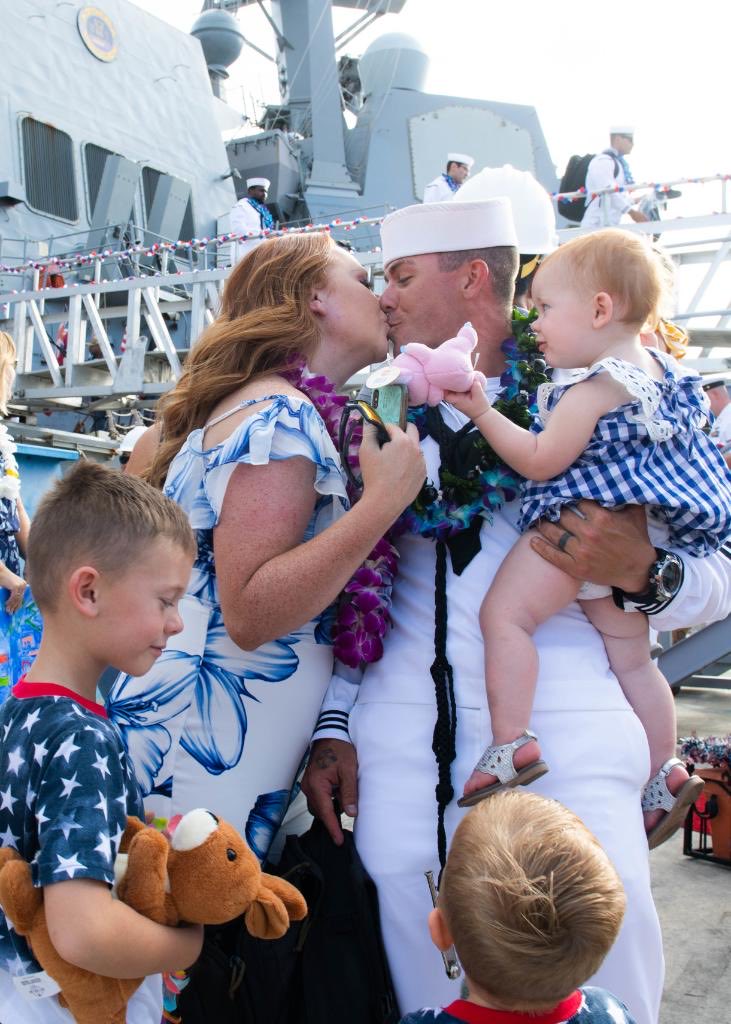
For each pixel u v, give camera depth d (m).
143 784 1.74
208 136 16.98
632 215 8.72
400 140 17.98
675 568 1.76
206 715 1.74
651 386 1.73
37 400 10.36
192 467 1.77
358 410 1.78
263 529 1.63
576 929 1.17
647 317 1.85
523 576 1.76
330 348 1.94
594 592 1.82
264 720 1.76
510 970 1.18
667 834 1.90
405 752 1.77
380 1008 1.65
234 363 1.85
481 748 1.75
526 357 1.96
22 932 1.26
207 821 1.35
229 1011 1.64
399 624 1.87
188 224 16.38
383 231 2.00
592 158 10.11
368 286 1.99
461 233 1.90
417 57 19.33
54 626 1.43
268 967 1.65
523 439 1.75
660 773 1.91
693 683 7.50
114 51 15.21
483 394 1.76
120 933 1.22
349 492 1.80
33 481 4.92
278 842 1.98
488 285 1.94
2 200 13.04
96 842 1.24
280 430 1.66
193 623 1.76
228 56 22.33
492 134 18.30
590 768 1.74
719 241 7.85
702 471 1.80
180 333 12.72
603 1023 1.26
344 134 19.86
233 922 1.70
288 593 1.58
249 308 1.94
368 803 1.79
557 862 1.20
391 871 1.73
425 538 1.87
